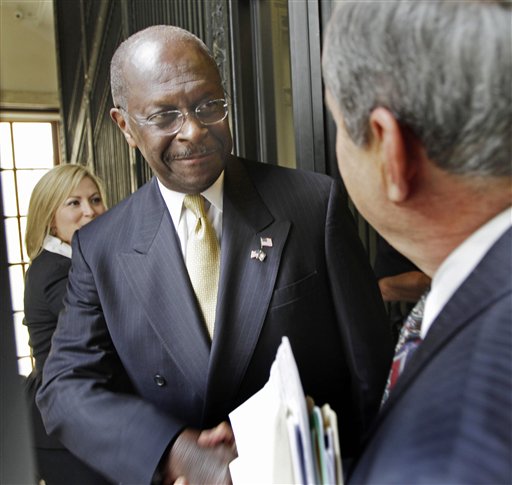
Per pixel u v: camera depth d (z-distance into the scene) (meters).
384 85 0.51
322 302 1.20
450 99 0.48
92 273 1.24
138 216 1.27
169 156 1.11
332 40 0.56
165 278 1.19
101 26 4.64
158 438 1.06
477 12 0.48
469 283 0.50
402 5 0.50
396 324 2.00
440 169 0.52
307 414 0.62
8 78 6.88
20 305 4.95
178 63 1.07
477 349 0.43
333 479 0.60
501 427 0.37
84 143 6.09
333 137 2.08
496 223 0.53
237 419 0.87
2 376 0.43
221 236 1.23
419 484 0.36
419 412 0.42
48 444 1.65
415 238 0.59
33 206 2.18
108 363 1.25
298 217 1.22
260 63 2.54
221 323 1.15
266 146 2.58
